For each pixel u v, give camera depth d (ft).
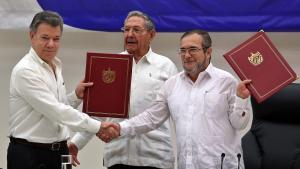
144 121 12.16
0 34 17.63
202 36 11.30
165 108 12.17
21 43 17.57
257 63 11.07
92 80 12.28
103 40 17.19
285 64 11.01
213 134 11.19
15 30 17.54
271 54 11.09
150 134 12.91
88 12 16.38
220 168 11.09
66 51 17.39
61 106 11.54
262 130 12.75
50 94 11.54
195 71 11.37
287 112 12.57
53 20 11.26
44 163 11.53
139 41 12.84
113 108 12.26
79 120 11.69
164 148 13.00
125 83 12.25
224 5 15.72
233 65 11.10
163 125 13.09
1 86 17.76
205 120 11.25
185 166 11.26
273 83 10.94
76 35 17.30
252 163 12.38
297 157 12.35
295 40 16.05
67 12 16.47
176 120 11.58
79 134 13.47
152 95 12.91
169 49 16.81
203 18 15.80
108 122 12.28
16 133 11.55
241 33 16.35
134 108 12.86
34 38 11.40
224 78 11.40
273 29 15.52
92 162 17.33
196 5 15.85
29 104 11.50
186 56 11.27
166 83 12.09
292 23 15.39
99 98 12.26
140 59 13.10
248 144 12.63
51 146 11.60
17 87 11.46
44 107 11.40
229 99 11.30
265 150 12.57
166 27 16.01
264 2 15.52
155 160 12.86
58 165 11.72
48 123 11.55
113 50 17.15
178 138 11.50
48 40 11.30
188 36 11.32
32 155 11.42
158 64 13.15
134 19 12.85
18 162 11.43
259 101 10.89
